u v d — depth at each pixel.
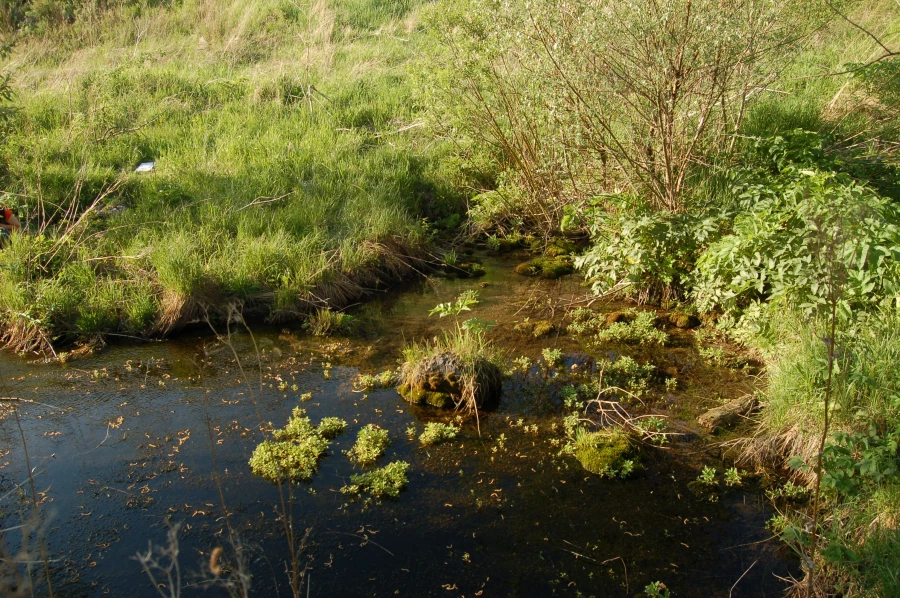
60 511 4.62
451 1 9.04
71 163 9.68
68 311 7.09
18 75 12.87
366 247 8.47
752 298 6.79
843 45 11.84
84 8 15.74
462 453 5.24
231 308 3.97
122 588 4.00
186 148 10.41
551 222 9.48
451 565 4.20
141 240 8.03
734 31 6.82
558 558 4.25
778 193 6.97
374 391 6.11
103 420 5.66
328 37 15.56
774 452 5.05
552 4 7.39
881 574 3.71
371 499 4.75
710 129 8.16
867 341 5.01
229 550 4.29
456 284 8.43
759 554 4.25
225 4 17.03
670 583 4.05
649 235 7.39
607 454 5.06
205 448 5.29
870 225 5.41
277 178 9.54
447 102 9.55
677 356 6.55
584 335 7.03
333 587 4.04
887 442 4.27
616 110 7.94
